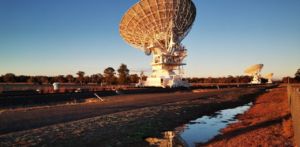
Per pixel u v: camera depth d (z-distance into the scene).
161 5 34.75
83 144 8.04
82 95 27.45
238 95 32.00
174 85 48.06
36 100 21.94
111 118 12.43
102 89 37.69
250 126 11.27
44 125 10.89
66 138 8.52
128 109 16.86
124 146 8.35
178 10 35.75
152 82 49.47
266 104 20.17
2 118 12.53
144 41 42.59
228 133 10.48
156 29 40.19
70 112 15.05
